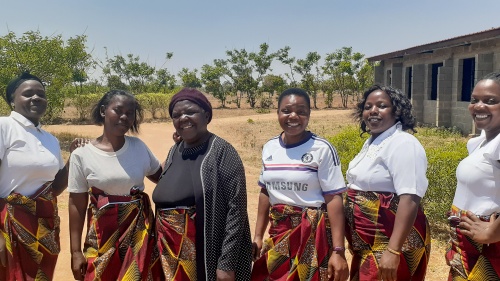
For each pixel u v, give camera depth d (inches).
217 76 1505.9
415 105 757.3
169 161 135.0
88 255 133.5
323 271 128.0
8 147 139.3
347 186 138.2
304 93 131.0
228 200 127.2
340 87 1455.5
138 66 1519.4
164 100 1148.5
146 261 131.4
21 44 585.6
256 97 1576.0
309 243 127.9
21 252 139.9
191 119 127.4
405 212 122.0
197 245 126.6
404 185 122.7
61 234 245.1
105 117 135.7
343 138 410.9
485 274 117.6
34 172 141.5
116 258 132.1
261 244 142.5
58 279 193.2
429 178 249.9
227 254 124.4
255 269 136.7
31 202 140.8
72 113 1154.0
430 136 589.9
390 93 131.6
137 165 137.9
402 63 835.4
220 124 858.1
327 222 131.0
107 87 1529.3
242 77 1503.4
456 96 652.7
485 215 116.6
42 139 146.6
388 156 126.3
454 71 656.4
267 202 141.9
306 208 129.1
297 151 130.5
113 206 132.6
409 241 127.0
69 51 674.2
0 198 139.5
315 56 1469.0
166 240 128.5
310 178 127.8
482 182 116.6
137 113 145.5
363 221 130.3
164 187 130.8
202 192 126.0
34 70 577.6
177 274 126.5
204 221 126.0
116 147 137.8
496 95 117.0
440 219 245.4
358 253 134.0
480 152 119.2
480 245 118.2
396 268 123.0
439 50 693.3
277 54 1512.1
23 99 142.9
